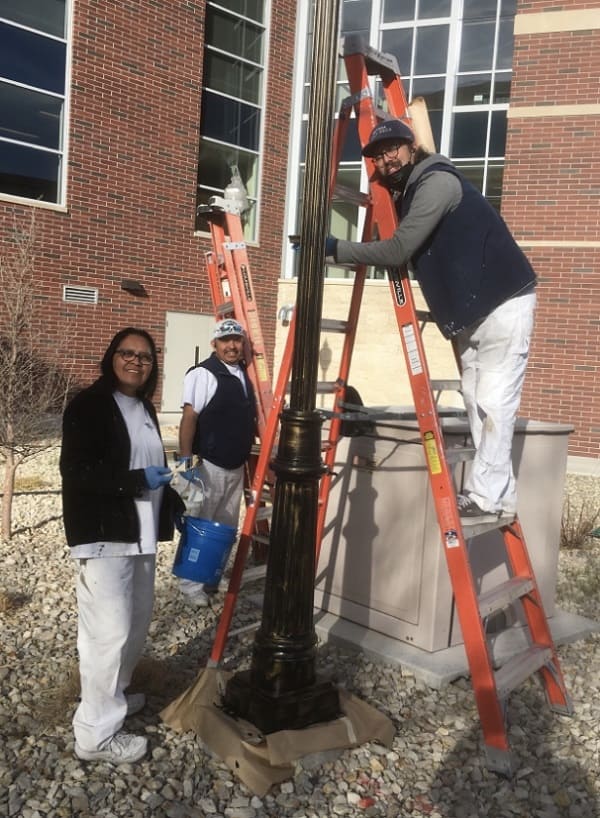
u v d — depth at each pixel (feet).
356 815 9.41
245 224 54.54
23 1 41.88
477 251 11.02
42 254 42.70
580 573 20.04
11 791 9.29
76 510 9.56
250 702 10.68
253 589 17.46
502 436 11.74
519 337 11.44
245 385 16.19
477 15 47.96
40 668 12.71
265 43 53.78
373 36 50.62
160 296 48.60
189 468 14.33
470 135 48.52
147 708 11.55
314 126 9.92
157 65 47.19
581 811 9.75
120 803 9.23
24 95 42.47
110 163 45.57
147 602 10.39
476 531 11.60
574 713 12.35
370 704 12.15
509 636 14.98
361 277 13.89
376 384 43.11
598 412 38.06
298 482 10.41
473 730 11.59
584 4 37.42
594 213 37.76
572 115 37.99
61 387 34.71
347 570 15.16
